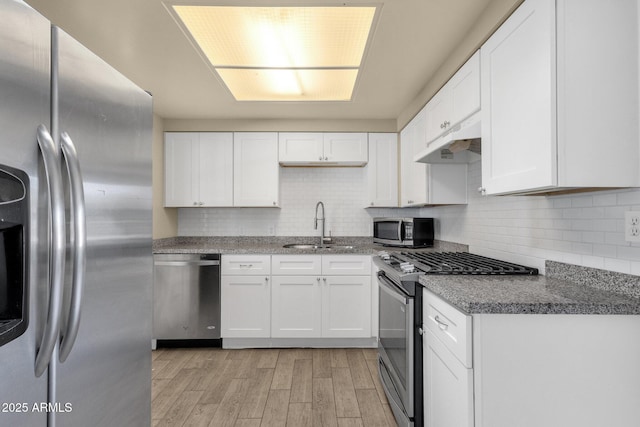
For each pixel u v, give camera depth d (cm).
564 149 117
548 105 118
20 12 77
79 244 85
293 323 301
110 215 107
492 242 220
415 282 168
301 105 302
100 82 104
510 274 168
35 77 80
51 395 84
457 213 276
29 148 78
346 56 220
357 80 248
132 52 209
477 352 115
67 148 86
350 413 201
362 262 302
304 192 371
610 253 133
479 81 174
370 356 285
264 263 301
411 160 299
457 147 198
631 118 118
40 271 80
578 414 115
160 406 209
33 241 78
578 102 117
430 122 249
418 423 165
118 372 112
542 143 121
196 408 206
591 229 142
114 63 223
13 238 75
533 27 127
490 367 114
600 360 115
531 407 115
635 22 119
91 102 99
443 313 139
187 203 337
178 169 337
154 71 236
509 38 143
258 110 315
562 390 115
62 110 88
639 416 115
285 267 302
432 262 197
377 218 347
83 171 95
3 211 72
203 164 338
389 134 343
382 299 227
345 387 231
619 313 114
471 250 251
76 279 84
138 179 125
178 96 280
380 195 341
